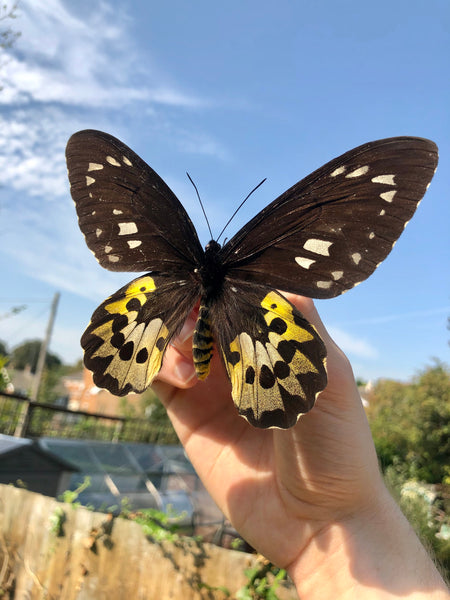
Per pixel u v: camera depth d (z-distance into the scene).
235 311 0.20
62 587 0.44
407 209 0.18
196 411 0.25
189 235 0.23
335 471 0.18
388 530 0.19
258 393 0.18
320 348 0.17
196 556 0.41
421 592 0.18
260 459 0.23
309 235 0.20
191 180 0.23
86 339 0.21
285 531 0.20
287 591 0.37
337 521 0.19
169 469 1.11
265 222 0.21
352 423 0.18
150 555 0.42
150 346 0.21
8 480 0.88
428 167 0.18
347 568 0.19
